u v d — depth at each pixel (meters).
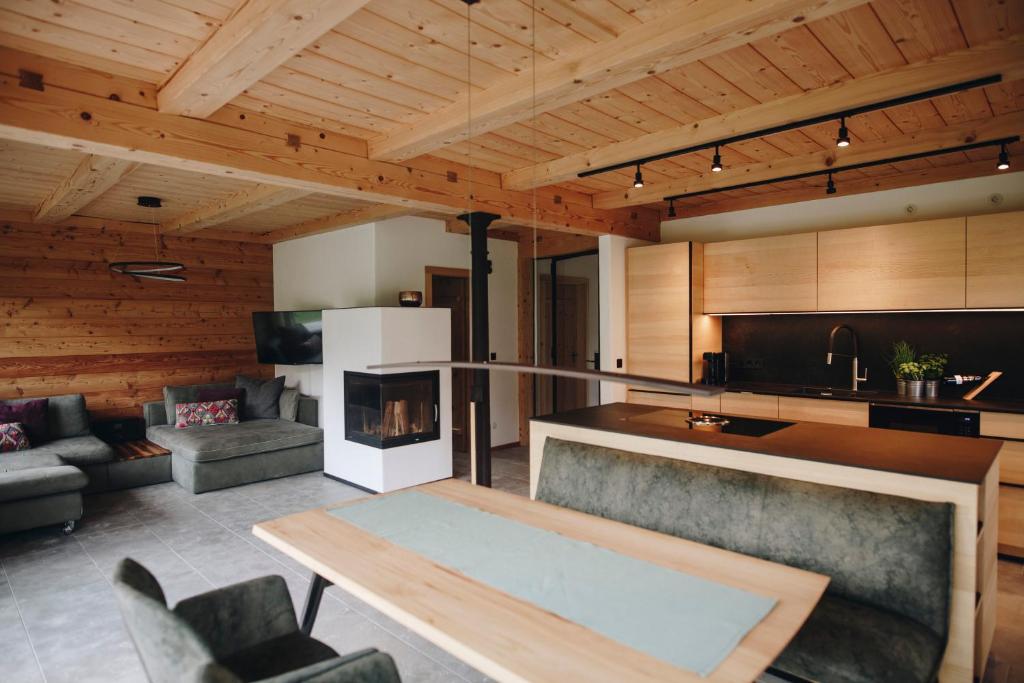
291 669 1.72
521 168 4.26
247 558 3.65
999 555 3.60
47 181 4.36
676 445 2.90
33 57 2.42
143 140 2.71
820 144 3.78
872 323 4.67
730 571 1.81
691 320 5.11
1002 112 3.21
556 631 1.45
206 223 5.49
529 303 6.83
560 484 3.04
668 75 2.69
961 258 3.94
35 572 3.47
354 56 2.45
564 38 2.31
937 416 3.85
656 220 5.84
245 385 6.44
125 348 6.09
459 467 5.92
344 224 5.53
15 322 5.49
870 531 2.13
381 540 2.07
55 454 4.74
